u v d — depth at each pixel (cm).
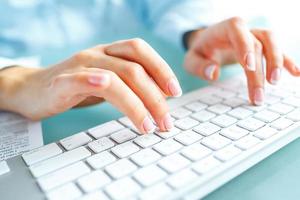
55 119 43
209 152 29
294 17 83
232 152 29
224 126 35
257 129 33
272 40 47
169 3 82
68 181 27
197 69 56
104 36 74
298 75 47
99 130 36
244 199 26
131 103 33
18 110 45
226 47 56
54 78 38
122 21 82
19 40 71
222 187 28
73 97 37
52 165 30
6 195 26
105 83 32
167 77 36
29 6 80
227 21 51
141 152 30
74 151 32
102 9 84
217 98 43
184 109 40
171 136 33
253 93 41
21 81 47
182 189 25
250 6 85
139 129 34
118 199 24
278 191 27
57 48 69
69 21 79
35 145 36
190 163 28
